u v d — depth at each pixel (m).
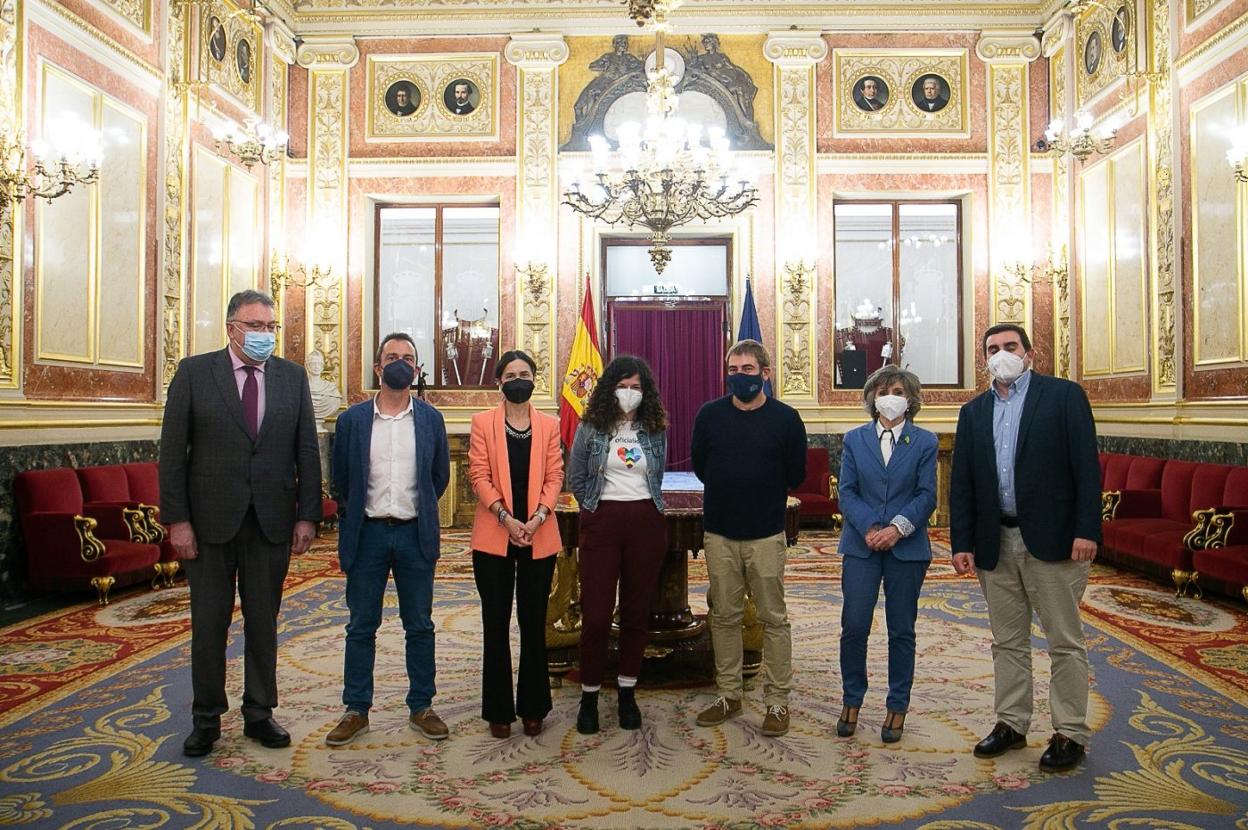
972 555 3.63
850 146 11.16
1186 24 8.52
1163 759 3.47
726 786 3.26
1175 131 8.63
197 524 3.53
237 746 3.64
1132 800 3.11
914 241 11.45
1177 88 8.63
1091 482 3.34
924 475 3.74
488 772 3.39
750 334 9.97
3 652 5.11
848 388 11.21
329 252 11.16
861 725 3.90
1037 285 11.09
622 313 11.70
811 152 11.09
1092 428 3.40
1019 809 3.04
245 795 3.17
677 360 11.66
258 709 3.64
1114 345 9.80
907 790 3.21
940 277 11.43
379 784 3.27
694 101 11.20
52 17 7.03
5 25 6.50
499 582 3.78
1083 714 3.39
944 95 11.22
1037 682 4.46
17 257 6.64
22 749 3.60
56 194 6.50
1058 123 9.69
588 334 9.16
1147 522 7.57
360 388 11.16
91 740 3.70
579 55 11.24
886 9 11.12
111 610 6.25
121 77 7.97
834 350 11.25
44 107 6.94
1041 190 11.11
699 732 3.83
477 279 11.42
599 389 3.95
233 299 3.65
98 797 3.14
